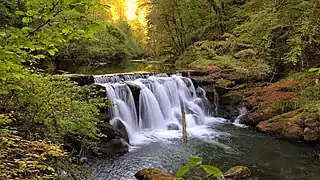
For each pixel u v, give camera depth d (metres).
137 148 10.22
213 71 16.02
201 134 11.93
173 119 13.72
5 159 4.31
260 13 14.88
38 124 5.82
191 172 7.62
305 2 13.48
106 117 10.58
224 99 14.77
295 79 14.20
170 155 9.49
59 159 5.98
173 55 26.22
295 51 13.55
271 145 10.35
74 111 6.33
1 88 4.34
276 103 12.77
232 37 17.06
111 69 21.33
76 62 22.56
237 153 9.65
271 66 15.59
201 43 18.98
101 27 3.44
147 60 31.39
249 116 13.17
